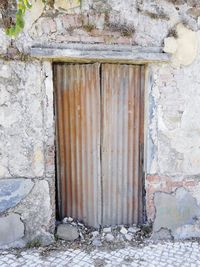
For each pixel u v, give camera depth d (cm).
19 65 303
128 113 346
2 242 319
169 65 326
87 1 305
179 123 335
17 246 322
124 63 335
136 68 340
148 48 318
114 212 360
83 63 333
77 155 347
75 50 304
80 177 350
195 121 337
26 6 295
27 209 321
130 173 356
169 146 337
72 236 337
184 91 332
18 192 317
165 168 340
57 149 343
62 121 340
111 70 338
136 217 362
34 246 325
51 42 304
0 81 302
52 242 329
